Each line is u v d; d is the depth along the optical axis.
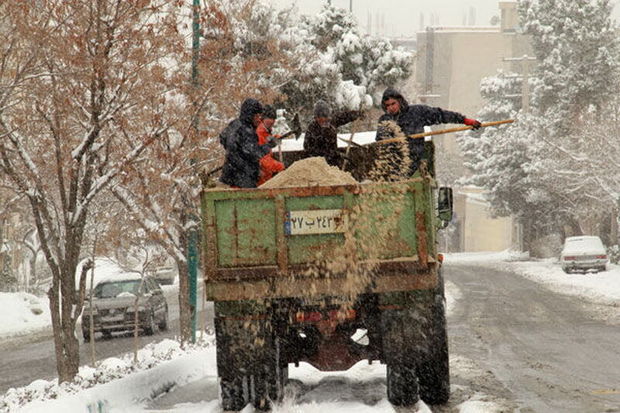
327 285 15.70
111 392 17.73
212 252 15.65
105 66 21.73
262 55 34.97
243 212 15.66
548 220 119.25
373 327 17.08
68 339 23.80
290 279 15.70
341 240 15.61
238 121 17.61
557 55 113.38
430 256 15.51
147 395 19.31
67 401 16.31
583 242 77.81
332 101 47.19
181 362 23.02
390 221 15.55
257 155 17.28
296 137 19.77
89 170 23.42
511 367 23.98
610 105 83.25
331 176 16.12
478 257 140.88
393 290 15.70
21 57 22.88
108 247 28.58
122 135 25.12
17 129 22.28
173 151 25.08
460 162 171.00
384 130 18.02
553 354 27.30
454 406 17.34
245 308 15.93
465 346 30.22
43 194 23.30
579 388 19.81
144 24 22.22
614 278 66.44
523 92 122.88
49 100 22.47
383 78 57.81
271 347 16.05
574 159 82.94
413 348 15.87
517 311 46.34
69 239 23.36
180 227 30.38
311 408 16.03
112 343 41.84
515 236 152.62
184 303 32.50
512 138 117.31
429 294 15.83
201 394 20.17
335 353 17.19
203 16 25.00
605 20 112.94
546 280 73.62
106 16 22.12
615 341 30.83
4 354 42.44
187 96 24.75
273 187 15.73
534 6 119.00
